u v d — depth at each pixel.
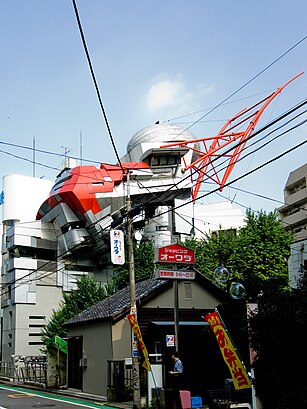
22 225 53.47
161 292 22.00
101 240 52.97
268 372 13.14
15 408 17.98
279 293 13.34
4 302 51.41
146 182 55.19
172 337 18.33
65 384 26.19
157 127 65.62
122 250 21.41
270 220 39.53
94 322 22.91
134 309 18.66
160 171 57.19
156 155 57.03
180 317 22.02
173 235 54.53
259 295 14.55
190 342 20.17
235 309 17.67
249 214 40.53
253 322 13.17
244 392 14.86
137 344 18.23
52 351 26.70
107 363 20.97
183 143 57.84
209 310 22.72
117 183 54.16
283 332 12.46
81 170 54.09
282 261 37.44
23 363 36.28
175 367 15.71
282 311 12.64
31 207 58.78
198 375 19.91
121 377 19.84
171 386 17.33
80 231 52.72
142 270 39.44
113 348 21.05
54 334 37.72
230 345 14.01
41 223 55.06
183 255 18.88
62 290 51.28
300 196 58.50
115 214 50.19
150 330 21.31
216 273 17.28
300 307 12.53
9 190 58.41
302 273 16.38
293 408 11.83
